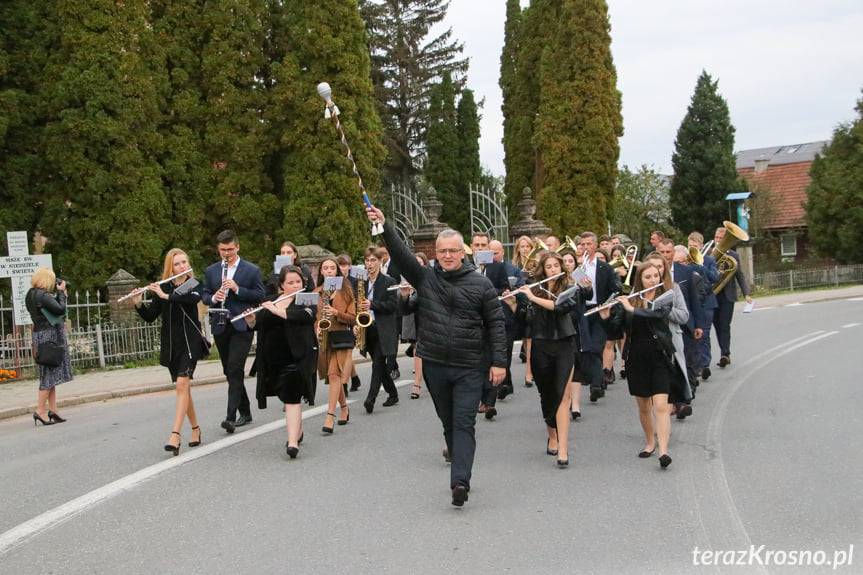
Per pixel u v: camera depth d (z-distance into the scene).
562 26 27.44
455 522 5.68
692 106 42.00
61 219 18.58
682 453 7.56
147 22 20.16
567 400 7.29
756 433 8.23
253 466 7.34
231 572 4.82
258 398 7.64
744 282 12.80
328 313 8.66
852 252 36.75
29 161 18.48
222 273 8.86
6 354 13.87
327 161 21.25
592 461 7.36
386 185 39.75
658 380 7.05
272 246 21.81
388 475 6.96
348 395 11.26
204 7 21.22
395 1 42.91
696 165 41.28
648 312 7.00
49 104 18.50
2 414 10.65
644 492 6.33
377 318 9.82
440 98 37.56
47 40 18.73
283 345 7.58
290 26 21.67
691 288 10.23
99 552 5.23
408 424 9.16
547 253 7.53
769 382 11.32
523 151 33.06
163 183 20.42
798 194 46.28
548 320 7.29
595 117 26.98
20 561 5.11
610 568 4.78
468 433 6.07
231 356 8.82
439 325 6.17
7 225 18.16
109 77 18.64
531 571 4.75
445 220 36.91
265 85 22.58
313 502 6.20
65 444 8.60
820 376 11.64
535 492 6.40
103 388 12.48
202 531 5.58
